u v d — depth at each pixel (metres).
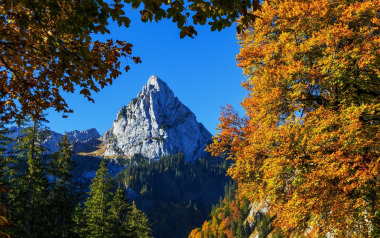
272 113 10.48
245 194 12.43
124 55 4.52
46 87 4.94
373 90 9.17
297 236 9.39
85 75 4.48
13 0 3.58
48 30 3.99
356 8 8.49
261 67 12.55
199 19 3.35
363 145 7.35
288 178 9.23
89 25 3.55
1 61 4.50
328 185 7.49
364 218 7.24
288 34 10.10
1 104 4.89
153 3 3.14
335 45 8.66
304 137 8.12
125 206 38.12
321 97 10.38
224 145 13.41
